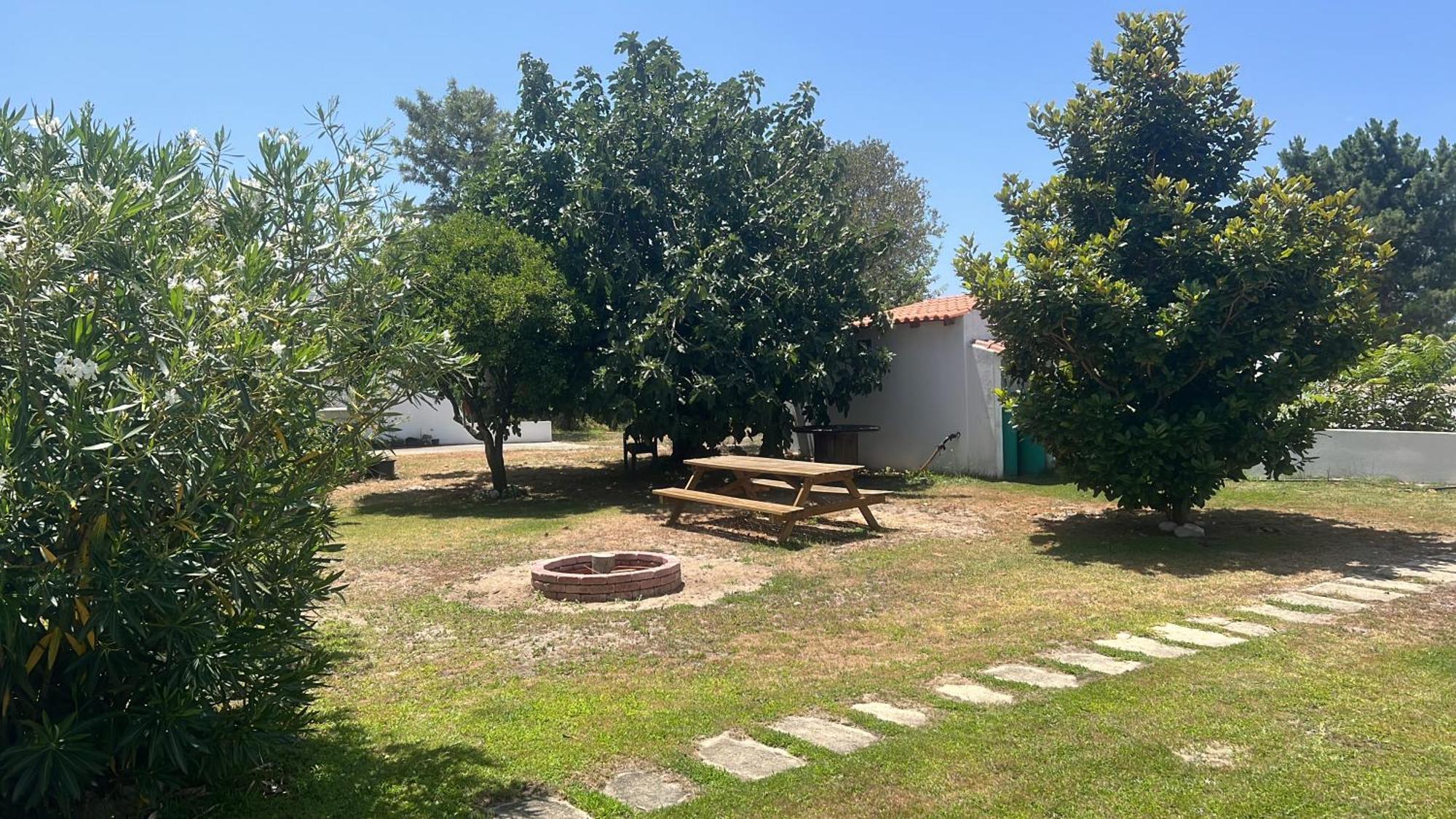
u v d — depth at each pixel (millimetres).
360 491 16297
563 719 4844
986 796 3826
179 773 3727
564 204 15438
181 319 3180
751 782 4008
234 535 3453
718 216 15422
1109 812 3676
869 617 6984
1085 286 8977
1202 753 4227
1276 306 8844
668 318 13953
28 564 3014
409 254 4539
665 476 17484
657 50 16000
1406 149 27828
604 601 7586
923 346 16953
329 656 4324
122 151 3791
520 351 13617
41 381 3092
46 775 3158
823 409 16562
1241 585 7758
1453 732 4426
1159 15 10086
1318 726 4523
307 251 4145
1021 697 5062
